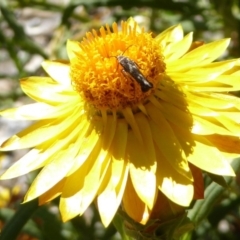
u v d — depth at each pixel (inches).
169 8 8.7
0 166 10.6
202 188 5.0
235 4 9.2
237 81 5.5
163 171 5.0
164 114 5.3
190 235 6.2
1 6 9.2
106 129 5.3
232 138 5.1
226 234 9.2
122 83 5.2
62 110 5.6
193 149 5.1
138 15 10.0
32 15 13.9
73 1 8.6
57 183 5.2
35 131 5.5
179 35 6.1
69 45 6.2
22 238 8.6
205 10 8.9
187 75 5.5
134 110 5.3
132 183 5.0
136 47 5.3
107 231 7.6
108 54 5.3
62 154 5.3
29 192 5.1
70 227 7.9
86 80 5.3
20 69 9.9
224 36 9.2
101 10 12.9
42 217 7.4
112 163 5.1
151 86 5.1
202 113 5.2
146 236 5.2
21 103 10.7
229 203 7.4
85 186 5.0
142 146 5.2
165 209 5.1
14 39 9.2
